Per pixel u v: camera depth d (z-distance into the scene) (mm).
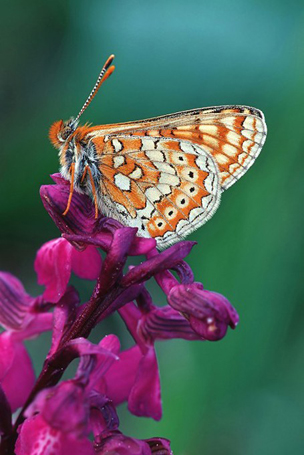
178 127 253
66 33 368
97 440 237
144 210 255
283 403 310
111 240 243
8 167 351
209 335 234
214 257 304
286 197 301
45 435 233
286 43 331
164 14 347
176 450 297
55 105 352
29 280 368
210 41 343
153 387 247
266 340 302
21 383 254
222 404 302
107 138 251
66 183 252
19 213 356
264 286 301
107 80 345
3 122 364
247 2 344
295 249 299
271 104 320
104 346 240
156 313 248
